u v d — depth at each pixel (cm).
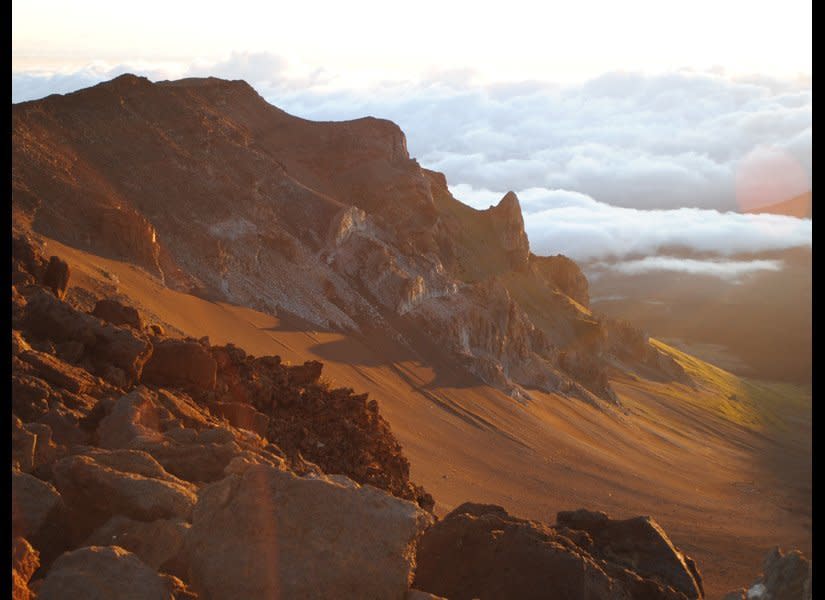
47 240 5109
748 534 5628
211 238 6556
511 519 1495
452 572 1239
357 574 948
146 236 5825
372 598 945
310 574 941
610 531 1684
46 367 1812
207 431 1502
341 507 980
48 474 1227
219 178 7262
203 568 948
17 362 1778
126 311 2708
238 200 7162
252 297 6588
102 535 1084
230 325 5953
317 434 2834
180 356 2341
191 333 5356
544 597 1204
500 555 1237
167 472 1337
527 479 6012
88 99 7012
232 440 1496
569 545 1332
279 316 6656
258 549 955
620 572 1391
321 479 1004
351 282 7706
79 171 6191
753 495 7594
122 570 897
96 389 1866
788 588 1027
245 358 3005
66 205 5625
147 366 2305
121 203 6181
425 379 7188
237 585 938
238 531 966
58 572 884
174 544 1070
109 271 5288
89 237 5562
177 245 6362
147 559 1050
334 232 7750
